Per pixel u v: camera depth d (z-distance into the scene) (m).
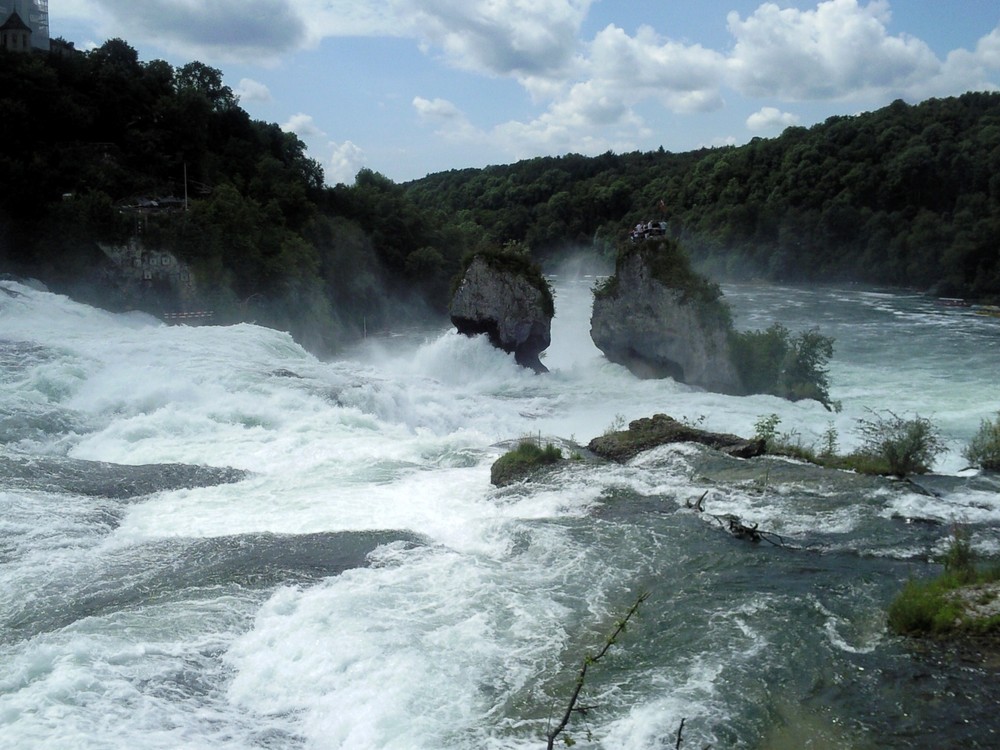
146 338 34.94
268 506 17.42
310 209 71.94
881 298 91.88
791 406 32.28
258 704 9.85
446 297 81.56
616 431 22.98
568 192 163.25
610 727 9.14
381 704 9.59
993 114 128.25
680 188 153.25
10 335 32.88
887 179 119.12
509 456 19.94
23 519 15.86
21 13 77.00
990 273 93.44
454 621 11.69
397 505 17.52
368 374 34.34
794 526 15.31
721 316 35.50
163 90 76.00
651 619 11.76
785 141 142.38
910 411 34.34
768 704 9.51
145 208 58.69
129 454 21.66
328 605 12.09
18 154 58.41
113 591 12.83
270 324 55.97
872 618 11.62
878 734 8.91
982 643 10.56
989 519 15.55
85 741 8.57
